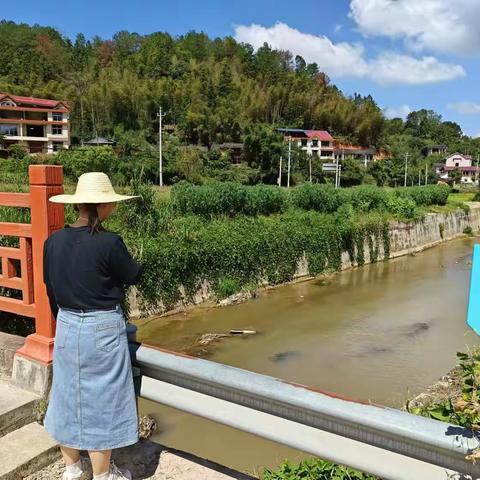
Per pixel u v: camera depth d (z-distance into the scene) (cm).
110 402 265
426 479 217
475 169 9656
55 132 5931
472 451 198
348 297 1938
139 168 3547
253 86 9275
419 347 1363
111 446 267
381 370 1180
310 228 2316
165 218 1784
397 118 12600
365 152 8638
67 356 263
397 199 3294
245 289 1842
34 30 10338
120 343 268
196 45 11025
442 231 3744
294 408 241
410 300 1925
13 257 392
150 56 9394
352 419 222
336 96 9862
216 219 2256
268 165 5709
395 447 221
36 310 363
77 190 281
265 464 716
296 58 12494
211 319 1553
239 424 261
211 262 1739
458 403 211
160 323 1476
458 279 2369
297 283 2120
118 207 1709
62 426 269
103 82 7381
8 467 297
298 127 8756
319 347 1344
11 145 5072
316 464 410
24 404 340
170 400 288
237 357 1255
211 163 5522
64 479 285
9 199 376
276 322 1562
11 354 381
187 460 320
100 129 6781
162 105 7212
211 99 8312
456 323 1616
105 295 263
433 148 10956
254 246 1933
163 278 1555
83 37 10806
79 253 259
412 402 824
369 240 2697
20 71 8231
